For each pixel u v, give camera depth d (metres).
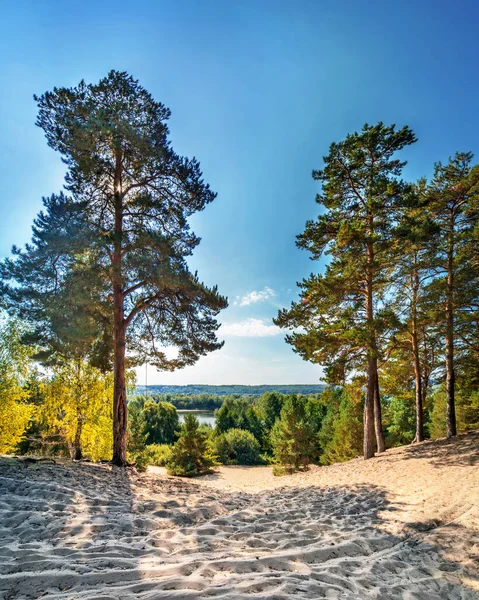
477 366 16.72
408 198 13.90
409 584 3.50
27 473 7.70
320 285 14.33
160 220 12.56
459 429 26.31
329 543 4.47
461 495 6.89
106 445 17.59
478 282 15.23
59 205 10.38
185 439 31.36
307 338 14.59
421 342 18.64
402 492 7.77
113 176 12.20
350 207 15.53
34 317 10.24
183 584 2.87
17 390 17.62
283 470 29.22
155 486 8.69
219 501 7.34
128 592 2.70
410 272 16.25
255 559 3.62
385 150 14.96
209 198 12.65
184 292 11.83
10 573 2.98
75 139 10.83
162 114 12.51
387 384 19.31
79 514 5.12
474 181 14.52
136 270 10.66
